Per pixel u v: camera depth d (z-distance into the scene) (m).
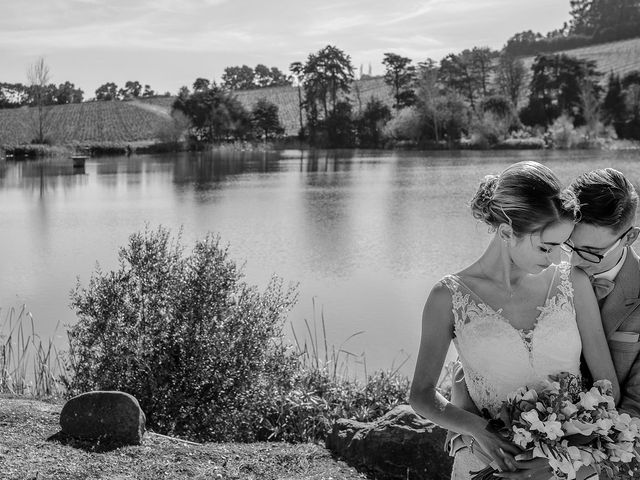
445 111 85.75
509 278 2.06
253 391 5.36
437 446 3.98
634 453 1.97
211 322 5.36
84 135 97.62
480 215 2.08
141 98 144.88
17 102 131.88
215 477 3.87
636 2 168.25
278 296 5.88
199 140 94.94
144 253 5.70
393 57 101.81
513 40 170.38
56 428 4.33
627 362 2.15
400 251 16.81
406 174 44.47
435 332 2.09
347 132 95.12
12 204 29.97
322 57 99.62
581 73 89.44
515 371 2.02
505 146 78.81
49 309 11.12
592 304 2.10
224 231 21.25
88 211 27.31
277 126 101.75
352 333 9.27
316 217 24.23
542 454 1.88
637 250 12.45
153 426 5.02
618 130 82.88
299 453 4.28
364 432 4.21
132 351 5.33
